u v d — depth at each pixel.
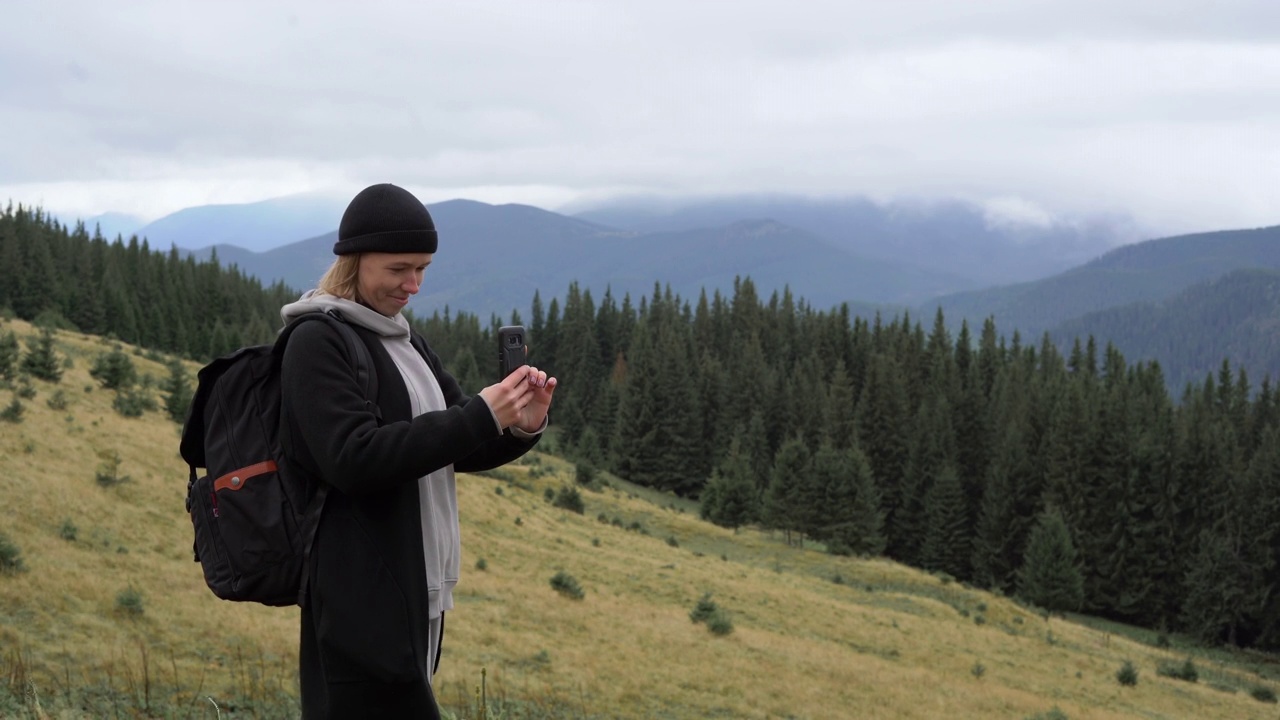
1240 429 132.62
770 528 94.00
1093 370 170.88
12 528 22.72
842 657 33.12
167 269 146.62
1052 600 81.88
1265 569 86.75
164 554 25.34
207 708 9.52
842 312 169.88
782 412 133.38
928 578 71.56
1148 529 93.06
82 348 76.56
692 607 38.78
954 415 119.81
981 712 28.09
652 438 121.81
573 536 55.41
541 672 21.14
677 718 19.58
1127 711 36.66
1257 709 44.75
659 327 180.38
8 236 113.19
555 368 166.12
